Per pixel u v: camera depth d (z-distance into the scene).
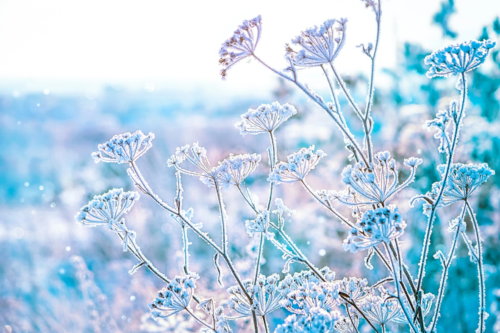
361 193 0.64
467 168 0.69
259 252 0.72
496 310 1.00
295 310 0.66
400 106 1.23
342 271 1.25
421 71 1.15
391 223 0.61
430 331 0.68
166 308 0.67
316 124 1.54
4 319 1.34
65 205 2.18
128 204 0.70
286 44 0.65
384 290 0.71
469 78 1.13
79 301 1.42
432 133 1.12
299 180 0.68
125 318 1.31
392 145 1.24
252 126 0.73
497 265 1.07
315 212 1.49
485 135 1.09
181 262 1.24
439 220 1.13
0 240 1.98
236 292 0.70
